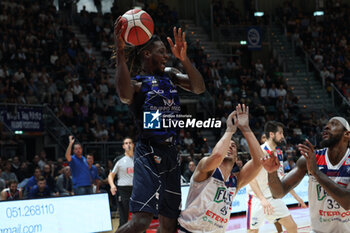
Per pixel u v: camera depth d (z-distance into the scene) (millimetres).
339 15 29781
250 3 28250
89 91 18125
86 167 10172
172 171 3986
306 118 21125
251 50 24938
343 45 27812
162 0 26031
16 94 15531
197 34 25047
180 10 26578
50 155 15219
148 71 4055
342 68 25875
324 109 21844
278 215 6562
